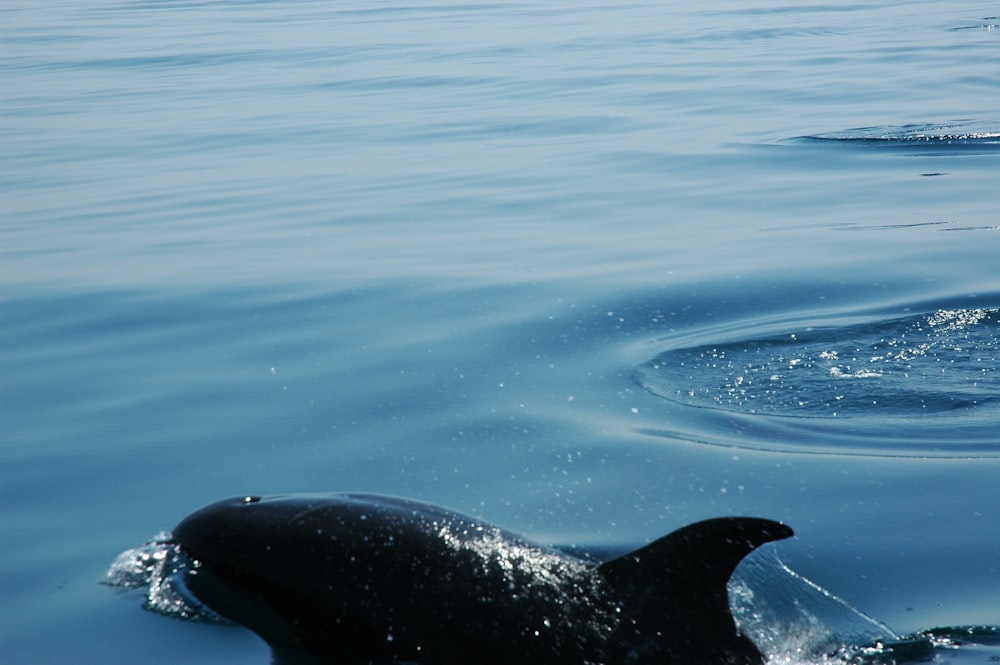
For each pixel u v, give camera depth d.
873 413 11.59
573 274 16.70
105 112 34.88
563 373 12.90
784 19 58.16
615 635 6.88
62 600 8.23
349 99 36.03
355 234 19.50
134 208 22.00
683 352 13.53
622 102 33.41
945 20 53.66
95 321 15.22
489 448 10.84
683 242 18.33
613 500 9.66
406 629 7.32
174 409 12.05
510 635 7.05
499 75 40.44
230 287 16.56
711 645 6.80
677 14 63.28
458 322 14.70
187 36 57.44
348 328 14.60
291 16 67.75
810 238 18.30
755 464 10.36
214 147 28.50
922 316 14.46
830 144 25.97
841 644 7.31
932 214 19.48
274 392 12.45
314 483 10.12
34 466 10.68
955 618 7.56
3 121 33.62
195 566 8.48
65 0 86.75
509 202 21.52
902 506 9.34
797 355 13.33
